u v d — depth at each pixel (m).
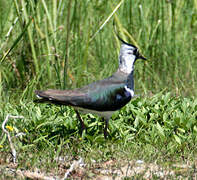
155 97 11.96
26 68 13.71
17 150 9.16
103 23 13.20
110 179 8.20
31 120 10.35
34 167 8.54
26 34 13.46
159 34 15.72
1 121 10.37
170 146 9.53
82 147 9.52
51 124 10.23
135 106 11.61
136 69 15.41
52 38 14.42
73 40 14.77
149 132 10.07
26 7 13.45
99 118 11.02
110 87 9.66
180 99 12.24
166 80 15.40
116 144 9.70
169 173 8.31
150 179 8.10
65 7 16.08
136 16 16.12
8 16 13.95
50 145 9.35
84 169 8.57
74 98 9.19
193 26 16.94
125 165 8.79
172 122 10.51
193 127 10.31
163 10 15.53
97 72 15.16
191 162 8.95
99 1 16.33
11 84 13.84
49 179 8.08
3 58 12.15
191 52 15.66
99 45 15.52
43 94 9.01
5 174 8.09
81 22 15.87
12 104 12.05
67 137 9.85
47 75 14.05
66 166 8.69
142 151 9.30
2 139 9.43
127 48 10.28
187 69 15.88
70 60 14.77
